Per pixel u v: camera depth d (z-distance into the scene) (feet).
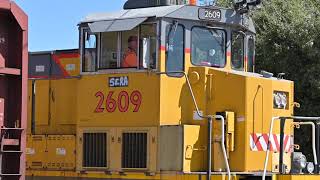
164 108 31.78
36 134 36.65
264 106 32.81
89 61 34.32
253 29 36.01
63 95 36.09
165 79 31.78
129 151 32.65
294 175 30.68
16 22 25.26
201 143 32.04
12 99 25.21
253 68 36.24
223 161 31.71
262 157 32.65
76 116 35.01
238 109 32.01
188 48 32.58
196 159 31.78
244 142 31.83
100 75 33.83
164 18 31.76
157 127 31.68
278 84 33.83
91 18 34.35
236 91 32.07
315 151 33.37
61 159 35.14
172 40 32.12
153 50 31.99
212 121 31.55
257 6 34.91
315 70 53.31
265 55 55.88
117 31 33.14
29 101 37.35
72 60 35.96
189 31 32.68
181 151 31.04
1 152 24.29
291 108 34.65
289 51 55.31
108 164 33.30
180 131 31.09
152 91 31.86
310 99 54.85
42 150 35.96
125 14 33.40
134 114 32.50
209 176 29.86
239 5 34.63
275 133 33.45
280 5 58.90
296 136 54.39
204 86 32.42
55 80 36.55
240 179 31.22
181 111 32.50
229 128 31.78
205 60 33.35
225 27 34.09
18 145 24.86
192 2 34.22
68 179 34.71
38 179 35.86
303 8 58.39
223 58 34.04
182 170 30.96
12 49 25.40
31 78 37.55
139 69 32.42
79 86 34.63
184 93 32.60
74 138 34.71
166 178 31.40
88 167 33.99
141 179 32.14
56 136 35.47
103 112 33.63
